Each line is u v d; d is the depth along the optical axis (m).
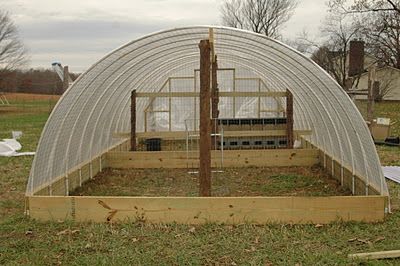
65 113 7.31
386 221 5.95
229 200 5.92
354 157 7.72
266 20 49.75
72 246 5.16
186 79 14.66
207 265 4.66
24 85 47.25
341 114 7.91
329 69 39.16
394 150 12.74
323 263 4.65
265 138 11.77
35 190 6.52
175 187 8.48
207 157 6.36
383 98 36.66
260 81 14.34
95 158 9.71
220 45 9.19
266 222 5.91
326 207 5.92
